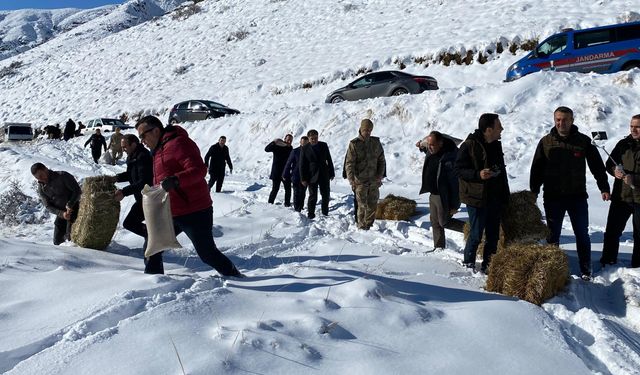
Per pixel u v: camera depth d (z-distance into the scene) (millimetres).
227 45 41750
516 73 17297
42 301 4332
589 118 13977
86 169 20953
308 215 10312
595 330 4129
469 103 16031
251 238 7777
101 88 44062
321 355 3488
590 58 16031
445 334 3871
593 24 22781
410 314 4098
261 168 18688
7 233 11586
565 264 4988
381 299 4324
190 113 25188
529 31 23500
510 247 5223
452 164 6711
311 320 3836
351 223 9273
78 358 3305
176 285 4602
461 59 24297
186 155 4699
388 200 9852
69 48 81125
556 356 3633
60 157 24594
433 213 7000
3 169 21375
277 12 44688
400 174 14938
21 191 17609
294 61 33562
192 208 4812
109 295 4336
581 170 5828
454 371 3385
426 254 6715
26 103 48344
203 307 3986
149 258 5242
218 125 22578
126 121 36406
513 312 4258
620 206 6004
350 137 17562
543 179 5973
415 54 26188
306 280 4875
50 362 3270
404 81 18891
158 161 4789
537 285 4789
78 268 5738
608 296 5277
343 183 14977
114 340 3479
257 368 3277
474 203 5641
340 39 34250
